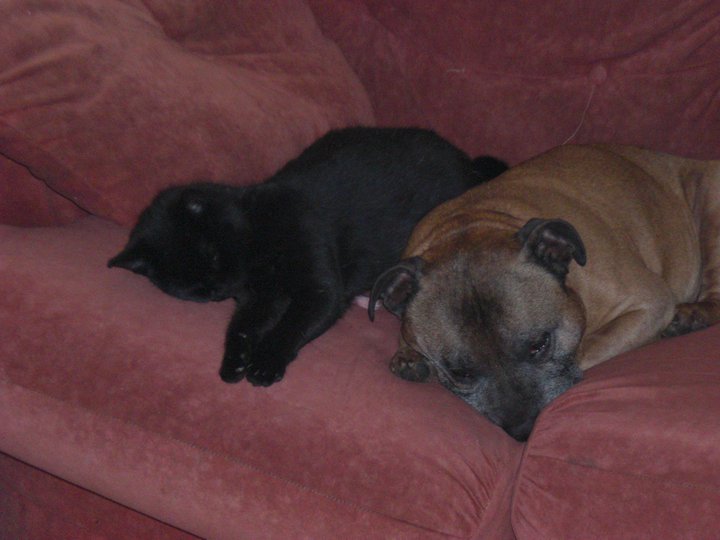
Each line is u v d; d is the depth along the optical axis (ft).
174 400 3.98
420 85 5.48
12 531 4.84
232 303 4.66
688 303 4.88
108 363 4.05
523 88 5.32
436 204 5.20
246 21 5.15
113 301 4.24
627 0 5.08
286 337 4.33
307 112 5.13
